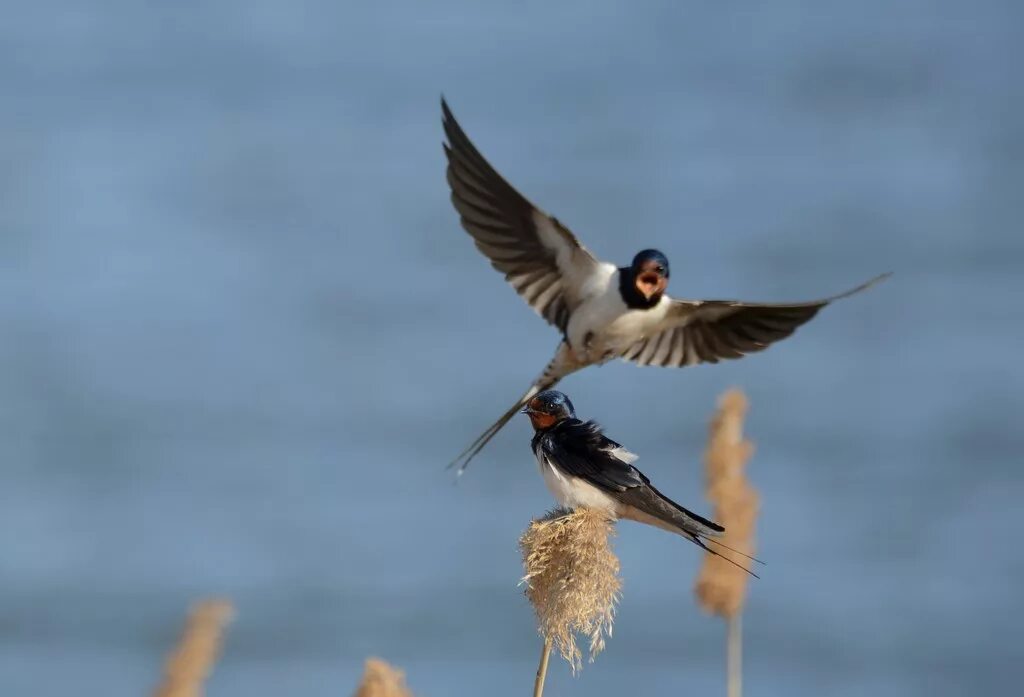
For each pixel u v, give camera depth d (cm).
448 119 910
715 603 1031
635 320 955
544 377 984
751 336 977
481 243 941
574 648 842
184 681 666
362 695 689
